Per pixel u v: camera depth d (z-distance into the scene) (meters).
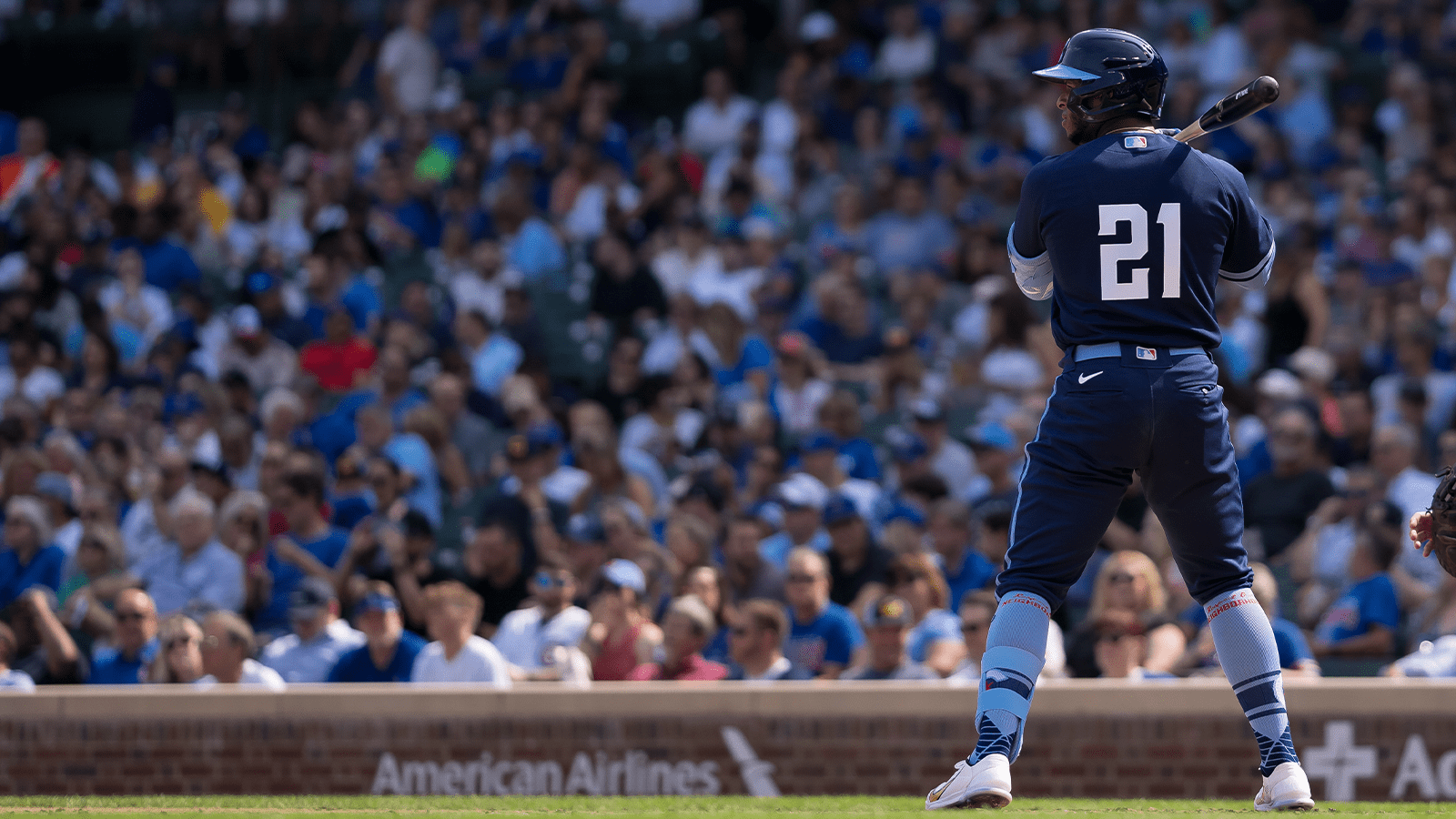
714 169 63.72
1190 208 12.86
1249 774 24.97
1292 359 41.44
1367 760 24.98
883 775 25.83
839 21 71.12
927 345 48.78
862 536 32.66
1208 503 13.05
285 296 56.06
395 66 72.12
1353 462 38.47
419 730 26.92
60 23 86.44
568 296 57.31
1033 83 64.44
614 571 29.81
